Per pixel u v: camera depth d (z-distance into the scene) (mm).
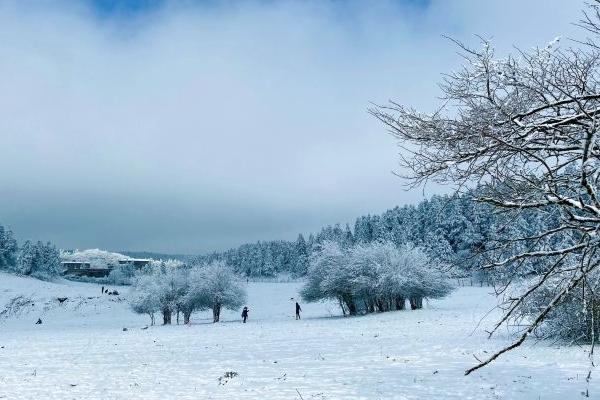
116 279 145375
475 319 30812
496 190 4406
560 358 14664
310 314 64312
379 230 127875
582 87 4453
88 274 180875
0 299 88188
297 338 27781
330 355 19562
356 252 52500
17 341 34531
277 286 114500
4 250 125250
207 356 21078
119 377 16125
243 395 12312
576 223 4266
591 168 4141
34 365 20016
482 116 4371
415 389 11906
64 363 20422
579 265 4219
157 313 81438
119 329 48281
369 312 54094
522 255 4355
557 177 4426
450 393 11297
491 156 4336
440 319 34531
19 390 14180
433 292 49562
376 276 50312
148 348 25688
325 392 12117
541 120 4500
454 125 4395
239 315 74938
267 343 25594
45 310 80938
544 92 4414
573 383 11555
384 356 18344
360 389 12242
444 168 4496
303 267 157125
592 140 3676
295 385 13289
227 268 61156
